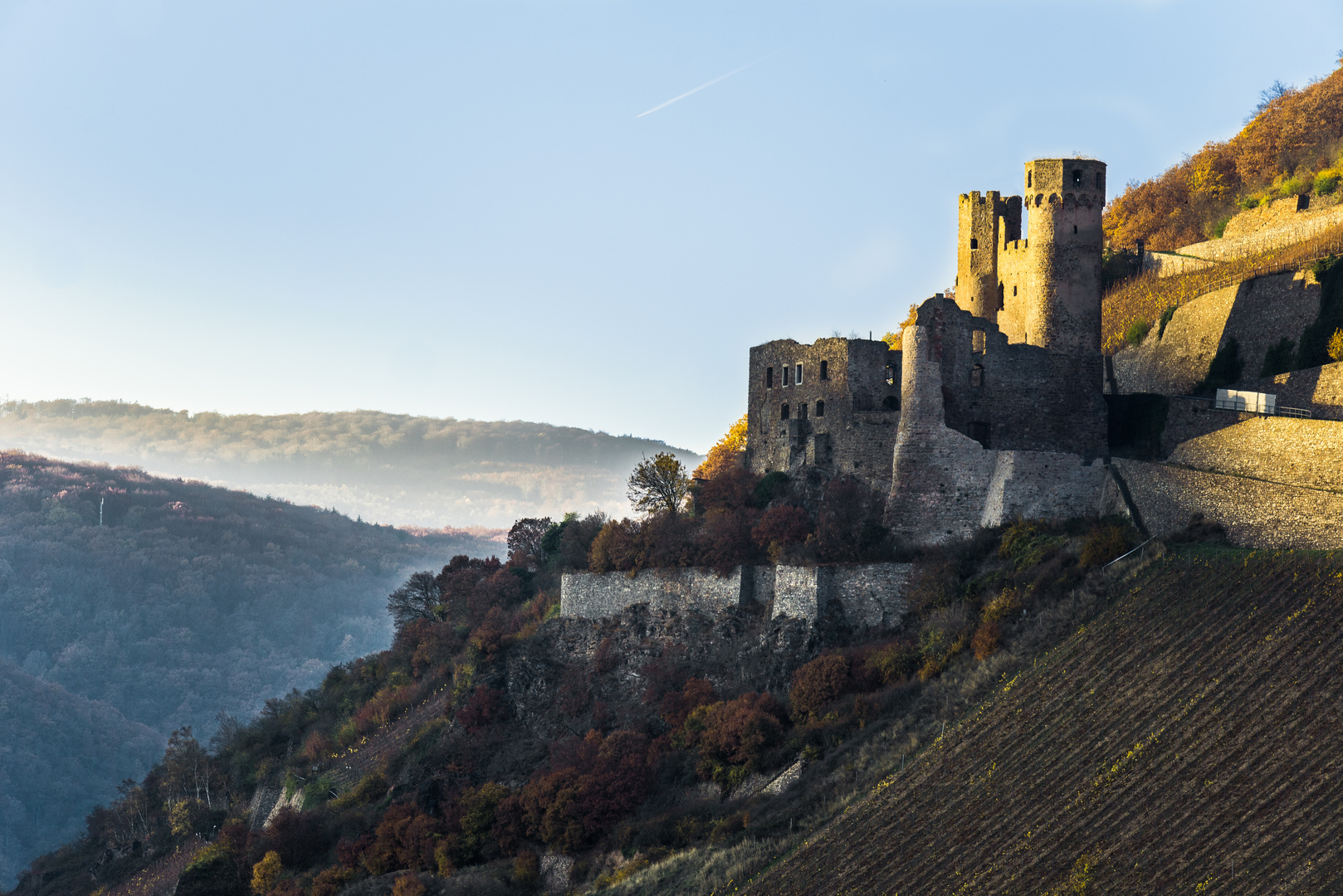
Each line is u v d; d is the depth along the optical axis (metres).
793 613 102.06
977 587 93.56
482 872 94.19
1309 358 109.19
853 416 111.88
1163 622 78.31
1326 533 80.75
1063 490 100.06
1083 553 88.94
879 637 96.75
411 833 102.38
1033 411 111.00
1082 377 112.50
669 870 79.94
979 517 101.06
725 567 108.38
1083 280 113.69
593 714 108.25
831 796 79.00
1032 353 111.75
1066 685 76.81
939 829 69.88
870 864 69.44
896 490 104.75
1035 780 70.06
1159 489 93.38
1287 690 67.62
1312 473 86.06
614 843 89.81
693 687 101.06
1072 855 63.03
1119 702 73.00
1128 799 65.31
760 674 99.69
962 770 74.00
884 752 80.69
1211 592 79.00
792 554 104.31
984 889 63.53
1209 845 59.47
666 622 111.31
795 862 72.69
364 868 105.31
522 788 101.75
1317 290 111.25
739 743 90.50
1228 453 92.81
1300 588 75.56
